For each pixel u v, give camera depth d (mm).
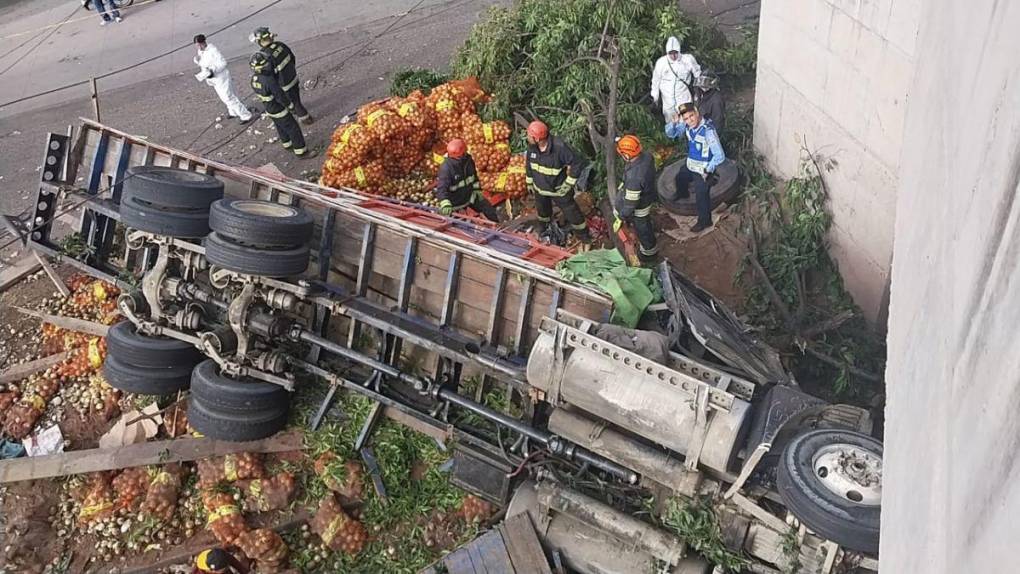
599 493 6078
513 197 9930
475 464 6730
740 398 5086
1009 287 1428
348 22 14719
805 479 4582
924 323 2377
